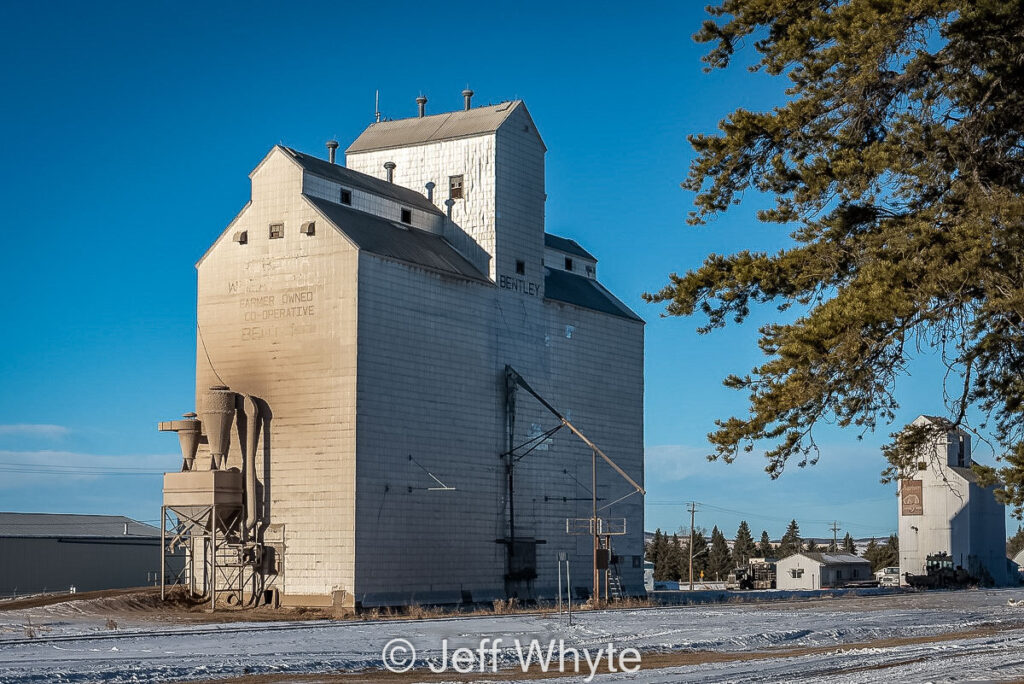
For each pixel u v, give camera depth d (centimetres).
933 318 2856
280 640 4216
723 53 3222
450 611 6259
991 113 2991
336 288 6200
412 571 6284
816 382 2902
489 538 6825
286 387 6294
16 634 4578
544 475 7319
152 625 5291
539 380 7381
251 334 6456
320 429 6150
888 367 2909
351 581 5944
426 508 6412
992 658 3256
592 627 4872
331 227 6256
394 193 7119
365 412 6100
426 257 6712
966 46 2955
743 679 2867
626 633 4575
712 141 3153
